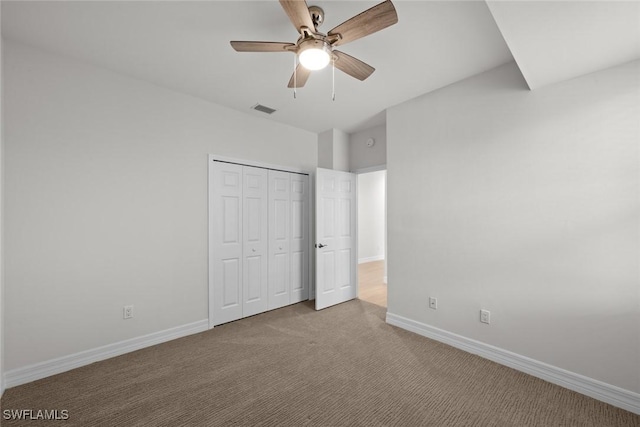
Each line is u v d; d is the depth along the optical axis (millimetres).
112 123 2412
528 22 1416
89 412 1710
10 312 1962
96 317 2318
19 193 2004
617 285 1782
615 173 1792
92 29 1874
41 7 1661
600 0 1253
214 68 2375
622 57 1707
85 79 2287
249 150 3375
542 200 2072
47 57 2127
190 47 2084
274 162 3631
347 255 4031
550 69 1847
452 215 2586
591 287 1873
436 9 1672
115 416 1678
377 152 3867
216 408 1756
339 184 3934
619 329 1773
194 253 2900
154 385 1989
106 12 1713
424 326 2811
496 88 2312
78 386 1969
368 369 2203
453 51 2100
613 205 1799
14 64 1993
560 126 1997
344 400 1836
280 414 1711
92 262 2303
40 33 1913
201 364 2275
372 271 6199
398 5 1645
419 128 2855
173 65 2330
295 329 2988
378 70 2373
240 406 1777
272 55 2180
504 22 1428
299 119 3572
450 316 2609
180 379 2064
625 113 1763
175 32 1912
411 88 2693
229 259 3193
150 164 2619
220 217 3123
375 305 3807
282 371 2176
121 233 2449
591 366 1870
